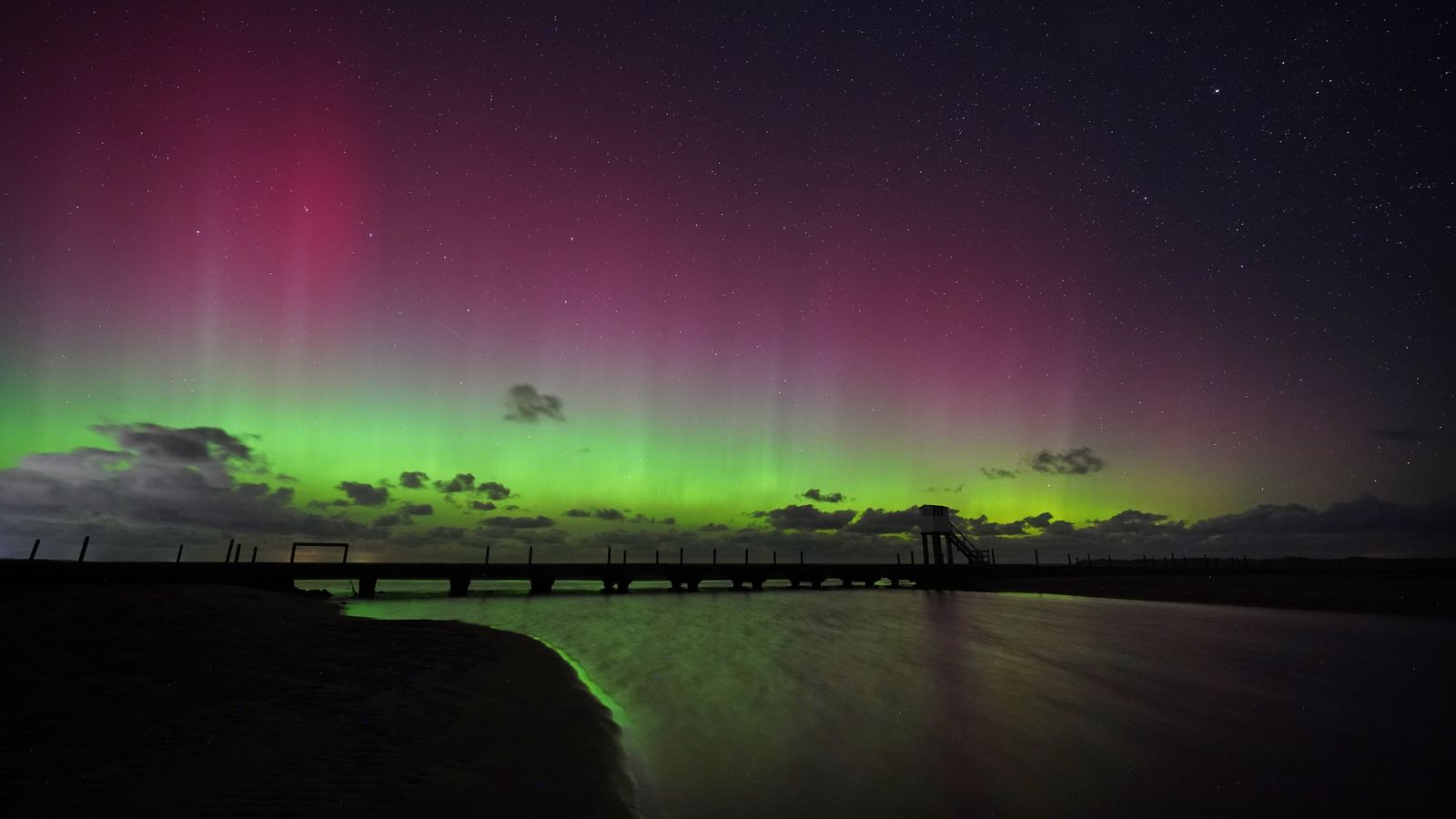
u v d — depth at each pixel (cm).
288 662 888
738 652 1311
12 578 2362
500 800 459
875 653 1305
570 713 759
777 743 668
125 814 373
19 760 445
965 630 1756
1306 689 944
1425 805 504
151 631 981
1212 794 529
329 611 1978
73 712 568
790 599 3444
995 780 560
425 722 641
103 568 2564
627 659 1217
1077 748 653
